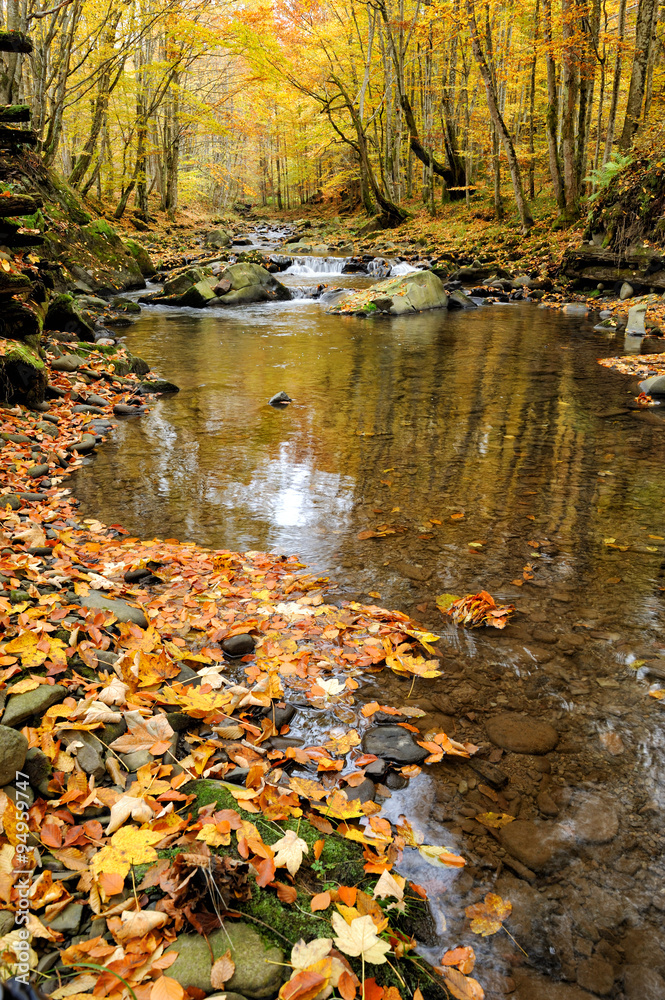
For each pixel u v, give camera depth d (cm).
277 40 2534
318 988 139
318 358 989
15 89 1368
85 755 202
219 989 139
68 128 2636
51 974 140
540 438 615
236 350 1050
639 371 869
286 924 157
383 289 1545
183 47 2370
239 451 581
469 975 157
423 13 2736
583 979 158
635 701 263
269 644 290
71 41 1706
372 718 251
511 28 2372
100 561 357
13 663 227
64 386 732
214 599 327
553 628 315
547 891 181
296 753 223
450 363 947
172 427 654
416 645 299
